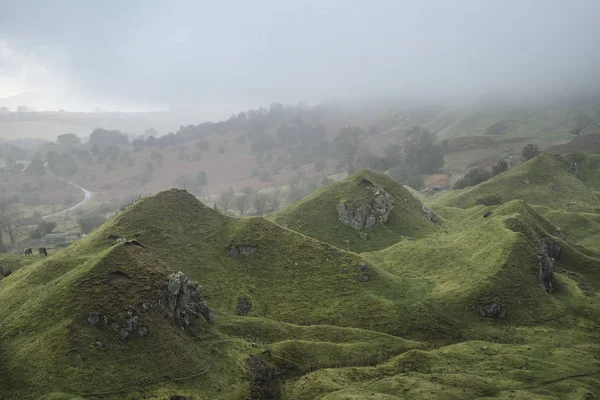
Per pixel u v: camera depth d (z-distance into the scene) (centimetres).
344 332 10444
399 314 11256
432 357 9244
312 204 19275
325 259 13388
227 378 8369
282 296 12281
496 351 9669
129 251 9600
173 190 15238
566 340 10300
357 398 7406
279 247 13838
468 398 7669
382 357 9556
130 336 8181
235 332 10138
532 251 12938
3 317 8988
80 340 7756
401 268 14525
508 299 11500
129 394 7325
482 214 18050
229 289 12438
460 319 11075
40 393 6962
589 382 8281
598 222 18862
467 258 13538
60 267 10412
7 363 7531
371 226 18238
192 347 8725
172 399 7444
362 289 12294
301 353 9388
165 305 9025
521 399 7519
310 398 7912
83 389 7131
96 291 8506
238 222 14738
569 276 13700
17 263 14225
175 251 13212
